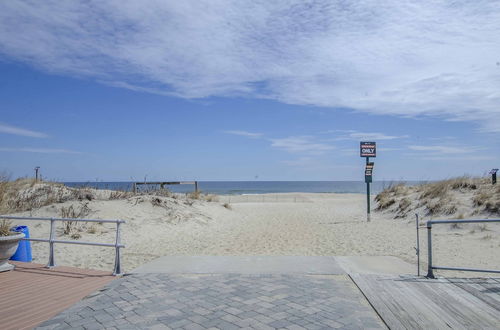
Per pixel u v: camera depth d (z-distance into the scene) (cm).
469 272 773
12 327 473
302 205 2842
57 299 579
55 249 1051
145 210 1655
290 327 462
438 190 1784
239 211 2339
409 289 608
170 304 546
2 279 693
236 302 553
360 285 630
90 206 1567
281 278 685
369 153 1802
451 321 476
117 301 561
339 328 459
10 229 840
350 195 4691
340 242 1181
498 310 513
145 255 987
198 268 760
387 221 1723
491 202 1469
